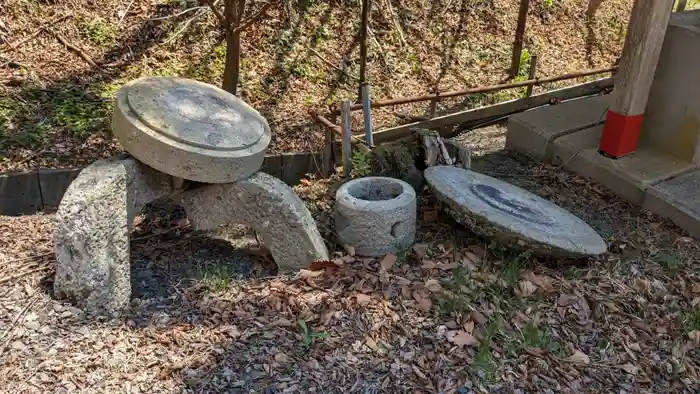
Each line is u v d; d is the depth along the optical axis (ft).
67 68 17.79
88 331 9.57
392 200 12.19
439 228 13.71
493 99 21.89
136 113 10.57
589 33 27.30
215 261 12.20
